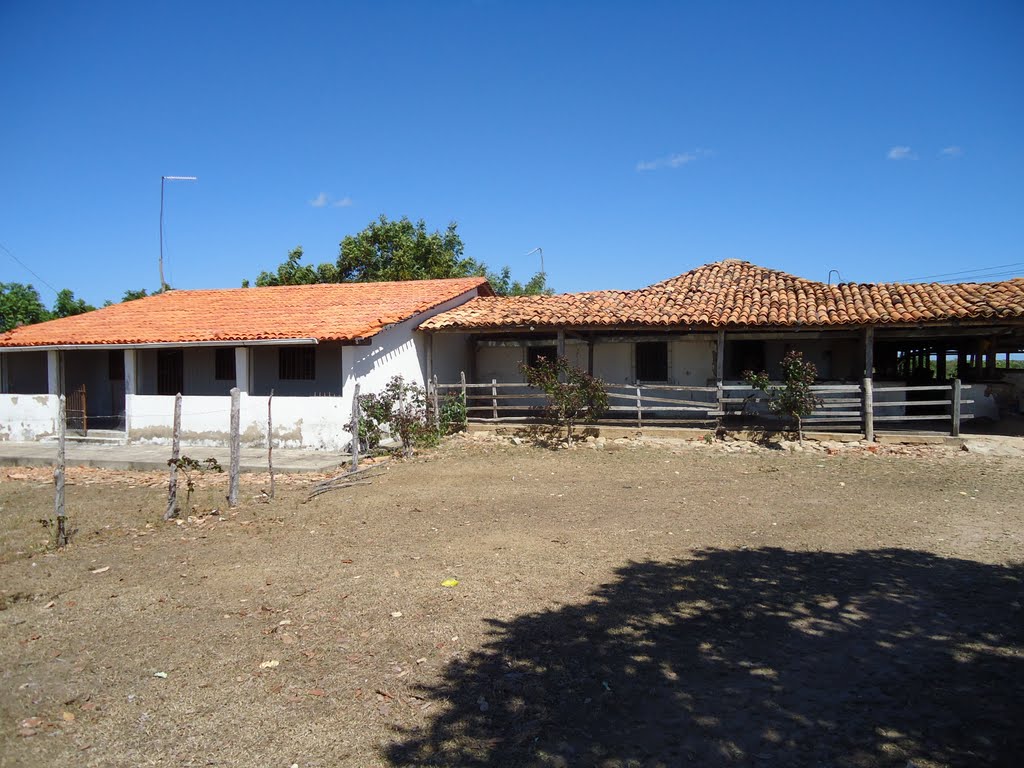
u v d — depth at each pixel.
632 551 6.78
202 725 3.66
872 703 3.87
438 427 14.75
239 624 5.00
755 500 9.20
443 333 17.31
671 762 3.33
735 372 17.59
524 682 4.11
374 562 6.44
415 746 3.47
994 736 3.52
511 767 3.29
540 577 5.99
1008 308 12.82
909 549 6.82
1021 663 4.32
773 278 18.08
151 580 5.96
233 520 8.14
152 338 14.76
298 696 3.96
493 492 9.81
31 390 18.42
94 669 4.30
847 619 5.04
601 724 3.67
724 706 3.84
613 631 4.84
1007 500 9.03
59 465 7.15
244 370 13.97
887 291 15.46
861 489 9.85
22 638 4.75
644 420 16.08
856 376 17.34
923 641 4.66
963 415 14.04
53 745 3.47
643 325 14.84
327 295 18.34
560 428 15.08
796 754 3.39
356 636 4.78
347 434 13.23
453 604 5.36
